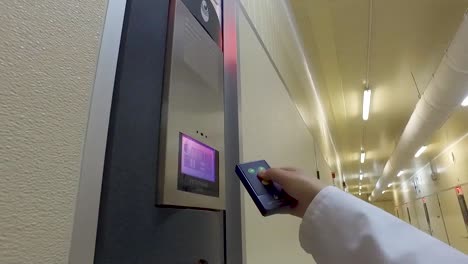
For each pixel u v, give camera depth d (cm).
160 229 36
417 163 741
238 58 84
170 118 40
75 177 26
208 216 50
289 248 115
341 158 799
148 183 35
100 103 30
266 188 46
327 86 378
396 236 35
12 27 23
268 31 138
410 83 368
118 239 29
